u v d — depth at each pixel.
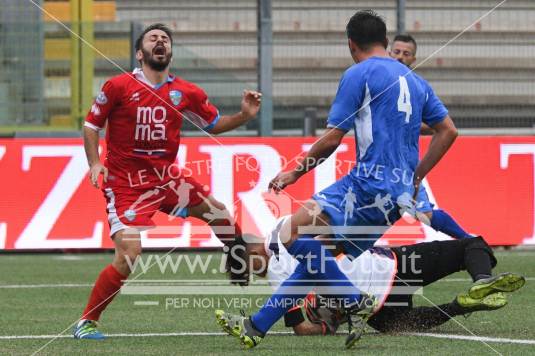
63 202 37.69
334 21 49.28
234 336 17.31
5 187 37.53
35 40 45.03
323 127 47.62
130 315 23.02
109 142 20.62
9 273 32.91
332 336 19.25
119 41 45.81
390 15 49.62
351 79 18.16
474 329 19.97
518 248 41.84
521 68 47.38
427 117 19.09
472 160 37.78
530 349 16.95
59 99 45.41
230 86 45.22
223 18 50.31
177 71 45.53
